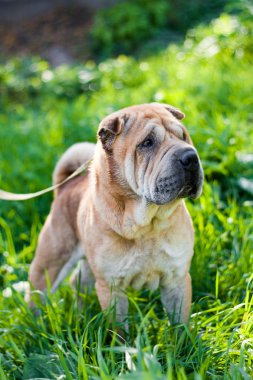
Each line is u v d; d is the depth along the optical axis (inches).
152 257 140.7
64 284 177.3
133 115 138.7
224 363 130.8
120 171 137.9
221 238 179.5
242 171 217.8
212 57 343.3
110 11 486.0
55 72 406.3
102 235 142.0
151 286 146.9
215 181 210.4
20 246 215.6
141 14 471.5
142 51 447.8
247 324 135.0
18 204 228.8
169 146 131.1
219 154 218.8
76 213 161.5
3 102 393.7
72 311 155.8
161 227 137.6
